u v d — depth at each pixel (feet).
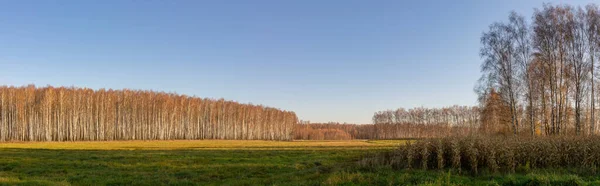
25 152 115.75
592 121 101.96
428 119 446.60
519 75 110.83
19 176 63.62
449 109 428.56
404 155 65.57
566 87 106.32
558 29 102.73
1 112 248.32
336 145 175.94
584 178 48.57
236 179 61.72
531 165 59.11
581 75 101.76
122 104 301.02
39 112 258.57
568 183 43.75
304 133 435.53
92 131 272.72
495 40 112.37
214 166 77.97
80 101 274.98
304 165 80.38
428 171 58.18
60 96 263.70
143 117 306.14
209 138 348.79
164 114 310.04
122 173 67.62
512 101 110.42
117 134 291.99
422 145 64.75
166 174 66.23
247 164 81.30
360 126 573.74
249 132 378.94
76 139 268.21
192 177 63.77
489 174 54.65
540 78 108.78
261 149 138.92
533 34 107.14
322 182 50.60
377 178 51.98
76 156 100.68
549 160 58.54
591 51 100.63
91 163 82.74
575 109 104.37
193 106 341.62
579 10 102.32
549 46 104.12
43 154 107.65
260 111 401.29
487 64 114.01
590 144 58.80
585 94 107.86
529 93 109.60
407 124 453.99
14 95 253.85
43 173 67.77
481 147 60.49
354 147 151.33
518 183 45.50
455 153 60.18
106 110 286.25
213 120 358.84
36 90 265.95
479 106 124.57
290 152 119.55
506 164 58.44
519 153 59.72
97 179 60.34
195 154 110.42
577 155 58.08
